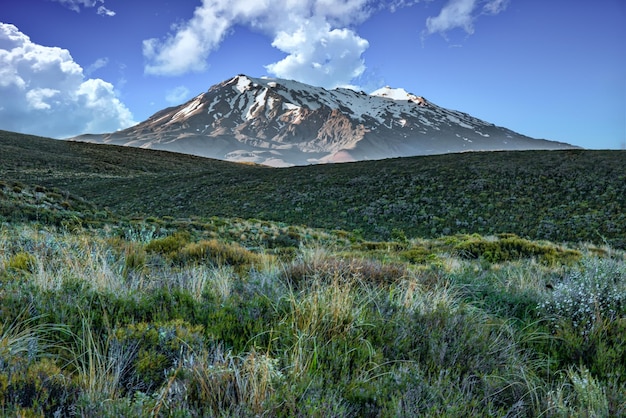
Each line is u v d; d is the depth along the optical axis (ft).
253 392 6.75
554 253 43.11
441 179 149.89
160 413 6.28
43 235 27.14
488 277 22.70
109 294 11.30
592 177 132.98
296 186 160.56
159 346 8.57
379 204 129.59
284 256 32.73
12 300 9.93
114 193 167.43
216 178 190.70
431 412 6.72
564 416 7.39
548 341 11.66
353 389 7.39
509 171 150.30
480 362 9.37
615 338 11.00
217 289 13.94
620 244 83.97
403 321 10.90
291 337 9.39
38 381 6.37
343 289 12.60
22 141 263.29
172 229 58.75
